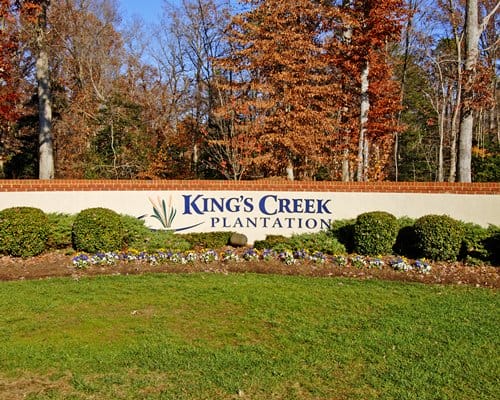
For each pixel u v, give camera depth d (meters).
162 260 10.24
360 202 12.44
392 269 9.92
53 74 27.53
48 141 19.56
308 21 19.00
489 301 7.91
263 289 8.34
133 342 5.89
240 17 18.41
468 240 10.76
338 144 19.05
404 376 5.07
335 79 19.73
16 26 20.25
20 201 12.29
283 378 5.00
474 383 4.96
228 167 19.55
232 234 12.27
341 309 7.30
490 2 25.17
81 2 29.23
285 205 12.59
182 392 4.68
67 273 9.51
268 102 17.33
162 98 26.94
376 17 18.19
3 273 9.52
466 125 15.59
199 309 7.24
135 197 12.59
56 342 5.87
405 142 32.50
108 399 4.55
